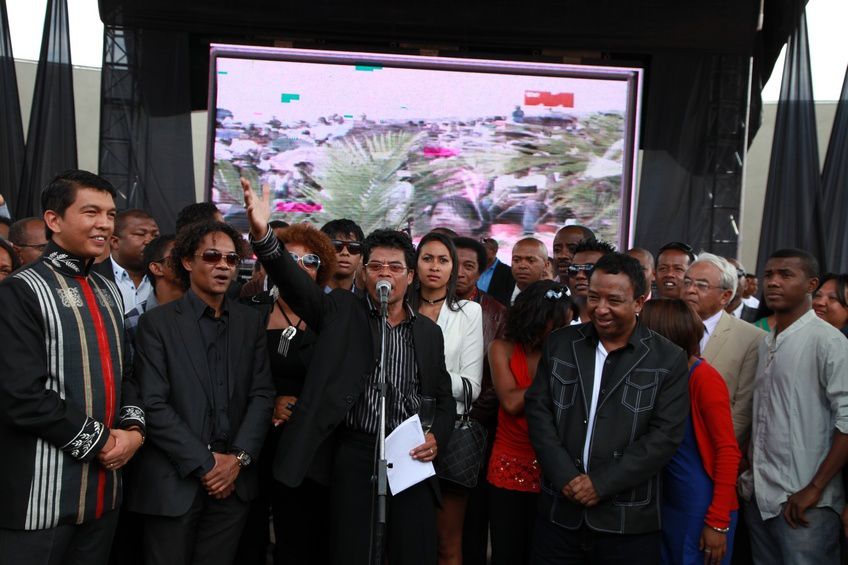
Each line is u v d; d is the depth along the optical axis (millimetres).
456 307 4066
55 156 9273
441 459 3736
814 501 3506
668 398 3240
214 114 9797
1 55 9086
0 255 4047
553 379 3393
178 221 4496
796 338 3705
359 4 9625
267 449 3746
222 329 3473
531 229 10109
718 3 9633
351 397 3379
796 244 9547
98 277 3215
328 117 9906
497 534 3768
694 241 9992
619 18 9711
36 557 2873
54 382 2924
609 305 3273
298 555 3750
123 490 3430
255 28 9664
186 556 3262
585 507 3189
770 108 13914
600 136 10078
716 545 3303
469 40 9812
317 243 4043
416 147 10016
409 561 3389
